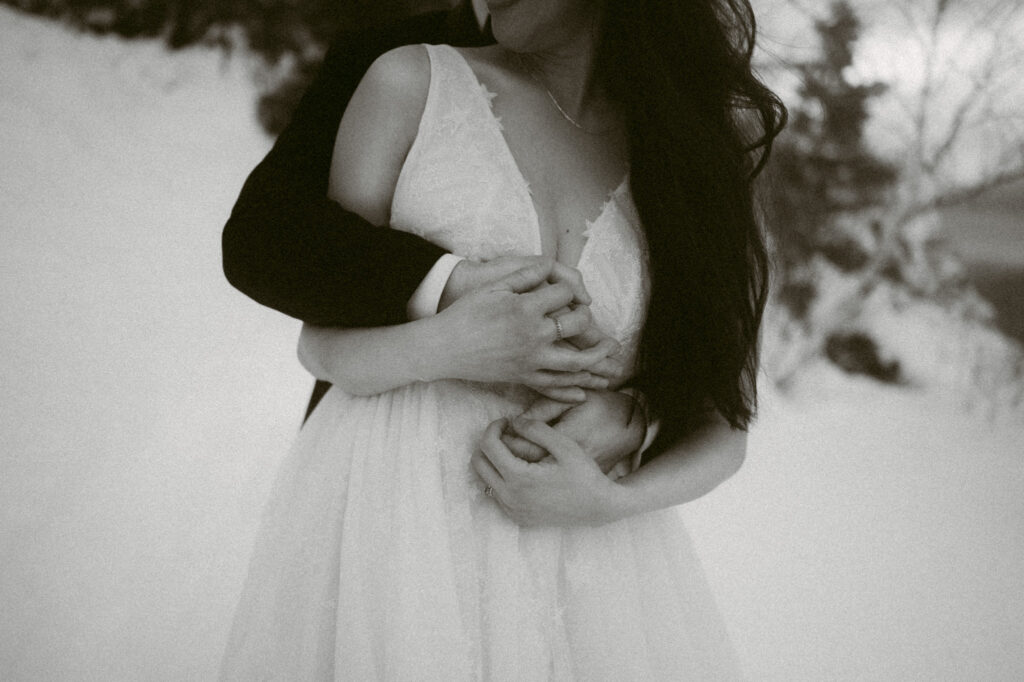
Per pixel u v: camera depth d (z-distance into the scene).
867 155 4.48
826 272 4.41
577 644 1.11
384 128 1.04
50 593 2.56
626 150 1.20
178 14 5.01
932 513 3.52
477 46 1.32
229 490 3.09
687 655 1.19
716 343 1.17
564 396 1.07
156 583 2.65
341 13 4.98
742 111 1.29
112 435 3.28
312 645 1.05
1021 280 4.44
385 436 1.08
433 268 1.00
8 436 3.14
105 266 4.08
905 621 2.93
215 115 4.89
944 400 4.22
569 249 1.12
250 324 4.01
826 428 4.00
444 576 1.00
